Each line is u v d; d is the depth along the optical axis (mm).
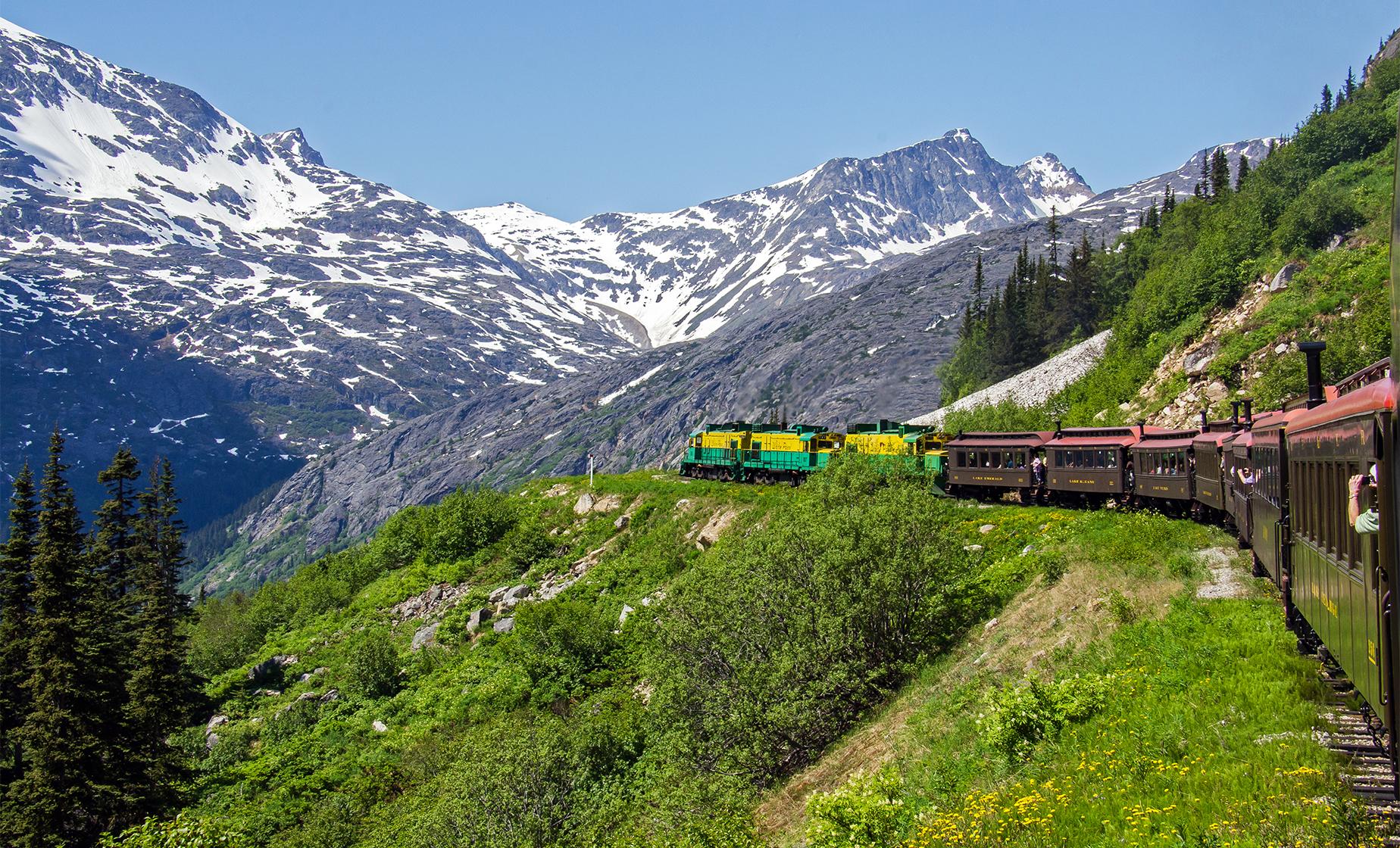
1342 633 14797
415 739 51188
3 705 47219
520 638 57250
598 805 36438
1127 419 84125
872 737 29828
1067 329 167000
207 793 51125
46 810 42281
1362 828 12695
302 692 64562
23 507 52250
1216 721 18375
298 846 41844
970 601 36875
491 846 34812
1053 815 17078
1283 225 89125
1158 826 14984
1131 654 24094
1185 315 96438
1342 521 14602
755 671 33125
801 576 36812
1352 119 109062
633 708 44188
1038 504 55969
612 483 84375
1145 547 33469
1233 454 32625
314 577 94375
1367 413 12414
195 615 83250
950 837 17938
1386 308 64812
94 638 47625
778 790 30641
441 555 83750
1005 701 22734
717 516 66375
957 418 96938
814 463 72438
